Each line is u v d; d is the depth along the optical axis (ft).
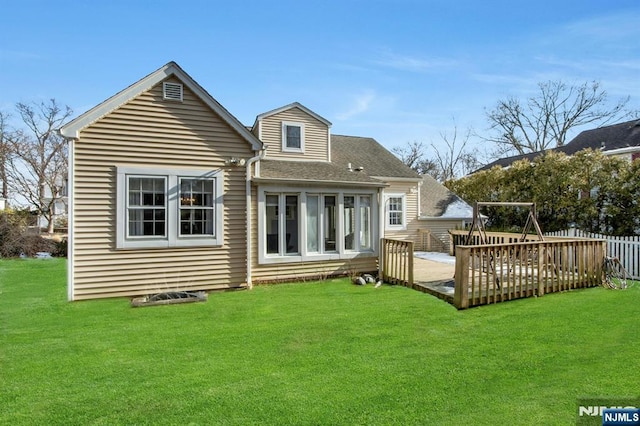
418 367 14.55
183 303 25.23
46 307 24.02
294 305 24.57
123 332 18.95
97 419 10.90
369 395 12.30
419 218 58.95
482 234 31.73
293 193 32.76
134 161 27.20
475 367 14.53
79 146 25.76
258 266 31.45
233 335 18.42
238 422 10.72
